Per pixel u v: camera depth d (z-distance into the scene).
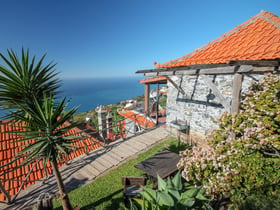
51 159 2.47
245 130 2.35
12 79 2.27
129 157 5.46
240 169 2.28
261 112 2.39
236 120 2.64
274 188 2.16
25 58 2.28
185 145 5.89
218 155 2.63
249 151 2.35
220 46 4.77
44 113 2.32
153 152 5.53
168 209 1.83
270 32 4.21
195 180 2.90
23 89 2.29
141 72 4.58
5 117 2.06
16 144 5.74
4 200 4.00
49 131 2.33
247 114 2.54
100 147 6.21
